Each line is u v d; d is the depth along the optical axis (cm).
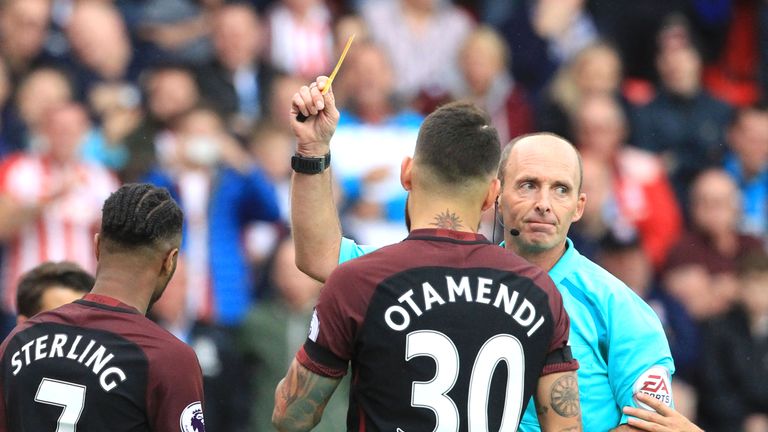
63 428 1175
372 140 3172
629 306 1289
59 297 1545
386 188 3150
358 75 3216
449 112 1184
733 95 3922
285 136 3095
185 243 2881
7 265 2772
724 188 3403
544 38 3741
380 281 1130
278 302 2762
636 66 3841
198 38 3294
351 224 3103
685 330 3125
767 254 3200
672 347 3097
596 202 3259
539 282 1162
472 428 1107
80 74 3117
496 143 1184
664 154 3591
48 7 3133
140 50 3250
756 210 3641
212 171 2958
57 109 2836
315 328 1146
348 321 1128
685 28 3844
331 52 3497
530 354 1138
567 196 1295
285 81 3247
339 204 3114
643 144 3578
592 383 1277
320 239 1281
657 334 1283
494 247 1173
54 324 1214
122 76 3198
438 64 3606
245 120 3183
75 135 2848
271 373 2711
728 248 3391
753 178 3659
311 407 1158
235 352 2738
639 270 3136
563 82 3572
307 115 1259
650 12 3850
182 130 2973
